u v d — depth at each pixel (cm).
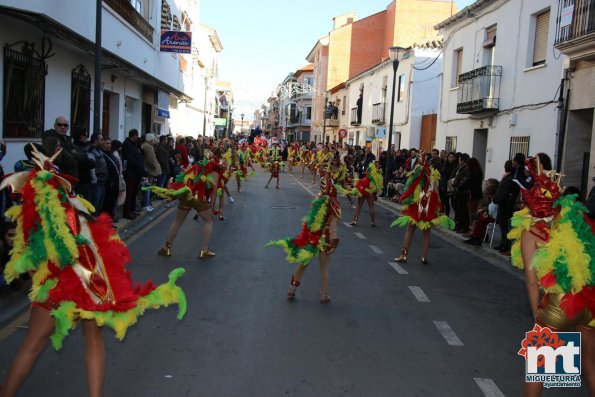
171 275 399
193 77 3678
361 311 678
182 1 2958
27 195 361
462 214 1316
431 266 969
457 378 488
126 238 1090
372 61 5006
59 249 354
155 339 555
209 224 938
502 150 1741
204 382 458
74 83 1502
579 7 1270
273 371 486
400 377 484
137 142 1281
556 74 1434
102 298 366
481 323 654
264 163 3850
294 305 691
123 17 1727
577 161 1368
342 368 499
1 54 1088
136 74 1961
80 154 931
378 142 3525
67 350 516
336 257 1005
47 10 1087
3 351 505
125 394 432
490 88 1789
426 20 4291
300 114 7762
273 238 1160
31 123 1233
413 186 959
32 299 356
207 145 2484
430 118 2781
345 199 2158
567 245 386
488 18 1870
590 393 404
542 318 404
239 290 748
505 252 1072
